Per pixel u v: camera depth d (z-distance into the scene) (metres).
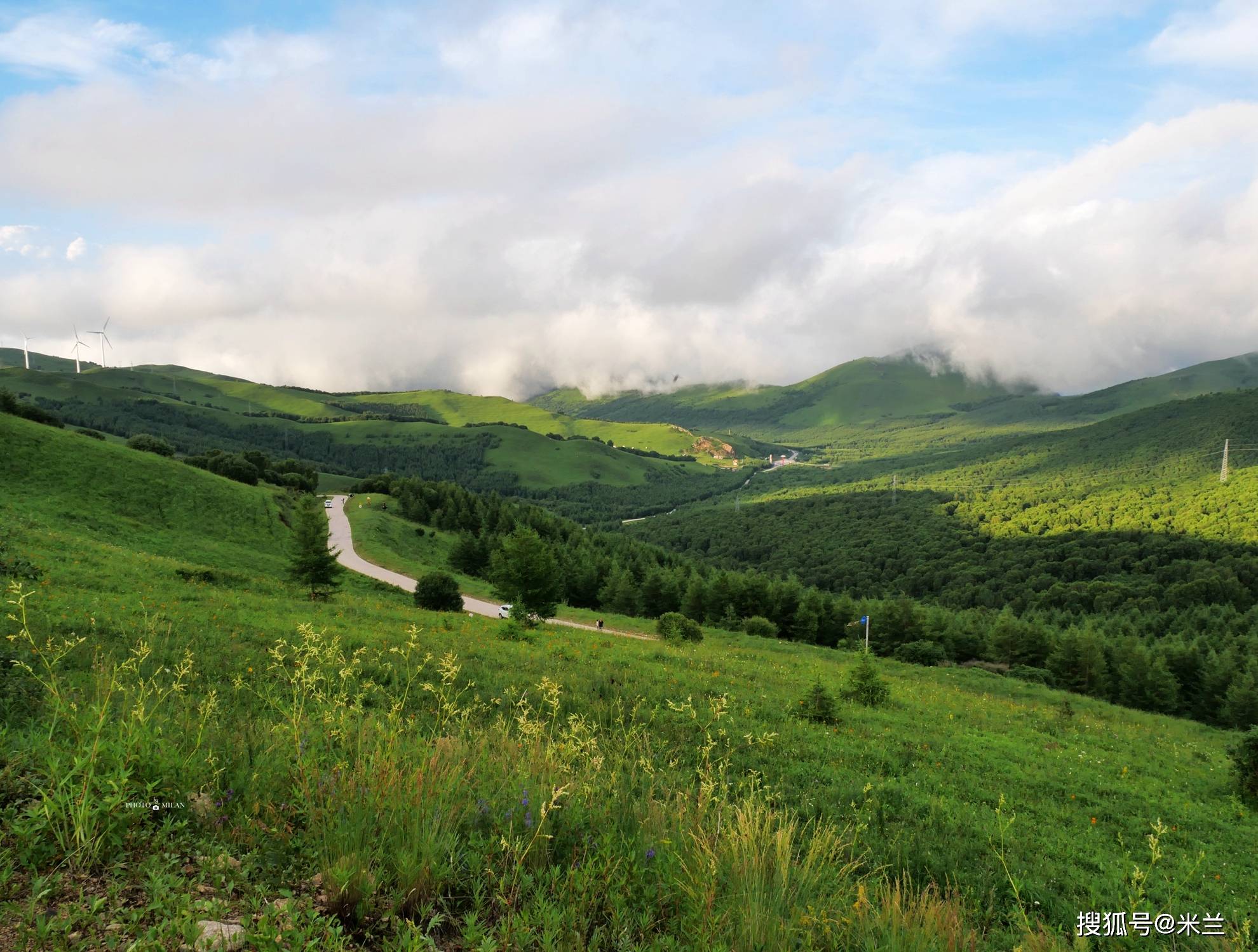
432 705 11.30
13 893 2.75
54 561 25.33
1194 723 37.88
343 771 4.16
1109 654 76.19
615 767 6.50
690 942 3.34
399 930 2.91
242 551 59.78
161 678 9.89
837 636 78.75
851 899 4.49
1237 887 9.30
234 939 2.64
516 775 5.20
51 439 65.94
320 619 23.25
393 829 3.70
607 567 93.19
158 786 3.83
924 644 62.34
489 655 19.64
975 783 12.68
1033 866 8.38
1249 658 74.06
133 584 23.83
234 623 18.58
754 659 31.86
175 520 63.16
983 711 23.78
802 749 13.08
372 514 104.62
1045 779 13.98
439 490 136.12
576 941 3.10
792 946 3.52
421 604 44.72
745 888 3.74
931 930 4.13
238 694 9.42
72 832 3.21
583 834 4.40
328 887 3.15
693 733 12.30
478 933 2.98
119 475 65.50
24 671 5.62
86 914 2.61
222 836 3.64
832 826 6.76
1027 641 74.56
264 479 122.81
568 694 14.22
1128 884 7.89
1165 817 12.82
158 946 2.40
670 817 4.98
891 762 13.14
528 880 3.56
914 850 7.70
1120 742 21.30
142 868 3.07
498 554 45.81
